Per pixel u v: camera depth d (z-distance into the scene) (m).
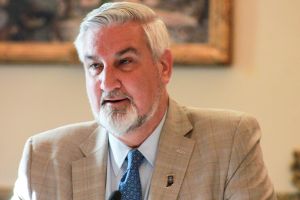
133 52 4.42
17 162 8.03
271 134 7.45
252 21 7.42
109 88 4.38
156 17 4.64
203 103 7.57
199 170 4.62
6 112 8.02
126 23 4.43
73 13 7.79
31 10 7.87
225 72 7.52
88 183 4.74
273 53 7.41
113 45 4.38
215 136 4.76
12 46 7.84
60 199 4.73
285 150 7.43
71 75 7.88
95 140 5.00
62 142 5.03
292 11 7.36
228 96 7.52
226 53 7.37
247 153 4.66
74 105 7.88
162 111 4.79
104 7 4.54
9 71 8.00
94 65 4.48
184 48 7.47
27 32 7.88
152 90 4.52
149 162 4.71
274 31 7.39
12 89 8.00
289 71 7.39
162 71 4.71
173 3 7.56
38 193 4.78
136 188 4.59
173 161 4.67
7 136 8.03
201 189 4.54
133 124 4.48
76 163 4.84
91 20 4.45
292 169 7.38
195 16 7.51
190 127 4.84
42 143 5.05
